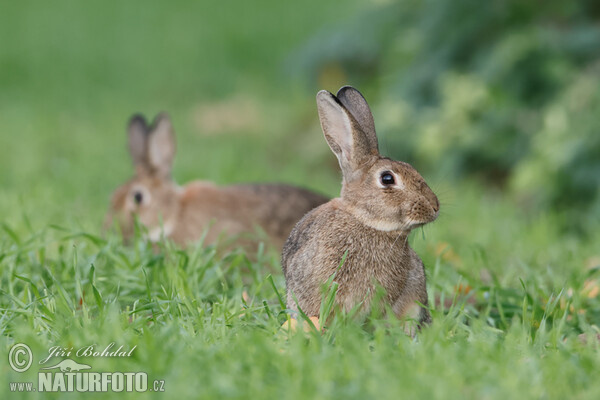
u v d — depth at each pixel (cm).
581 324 983
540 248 1460
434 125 2159
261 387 716
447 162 2178
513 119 2133
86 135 2572
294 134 2884
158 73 3672
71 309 964
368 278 970
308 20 4250
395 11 2422
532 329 981
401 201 977
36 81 3497
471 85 2106
